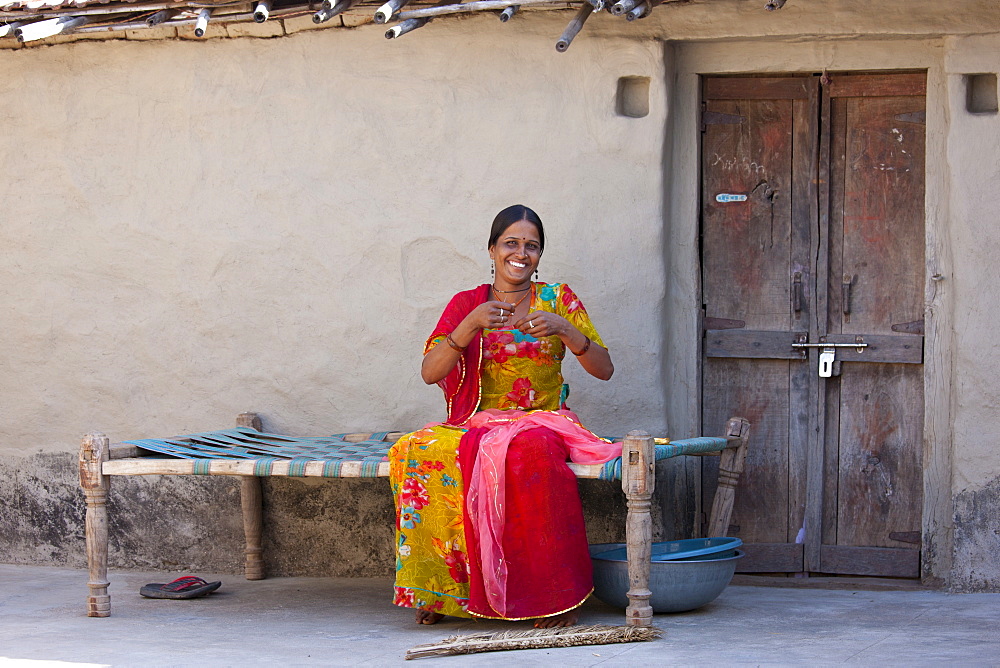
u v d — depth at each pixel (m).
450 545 4.16
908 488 5.00
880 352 4.98
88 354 5.52
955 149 4.74
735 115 5.13
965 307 4.73
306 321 5.31
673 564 4.19
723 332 5.14
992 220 4.70
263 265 5.33
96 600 4.50
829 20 4.84
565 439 4.23
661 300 5.00
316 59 5.27
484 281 5.13
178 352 5.43
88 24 5.13
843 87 5.02
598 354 4.39
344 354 5.27
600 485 5.07
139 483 5.50
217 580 5.32
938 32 4.75
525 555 4.07
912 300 4.97
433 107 5.17
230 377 5.39
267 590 5.05
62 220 5.52
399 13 4.69
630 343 5.02
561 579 4.05
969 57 4.74
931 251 4.87
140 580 5.30
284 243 5.31
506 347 4.45
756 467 5.16
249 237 5.34
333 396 5.29
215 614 4.54
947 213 4.84
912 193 4.97
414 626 4.26
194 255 5.39
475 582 4.05
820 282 5.06
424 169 5.19
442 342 4.40
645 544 3.99
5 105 5.57
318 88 5.27
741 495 5.17
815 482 5.09
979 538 4.74
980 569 4.75
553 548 4.06
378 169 5.23
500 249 4.50
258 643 3.98
